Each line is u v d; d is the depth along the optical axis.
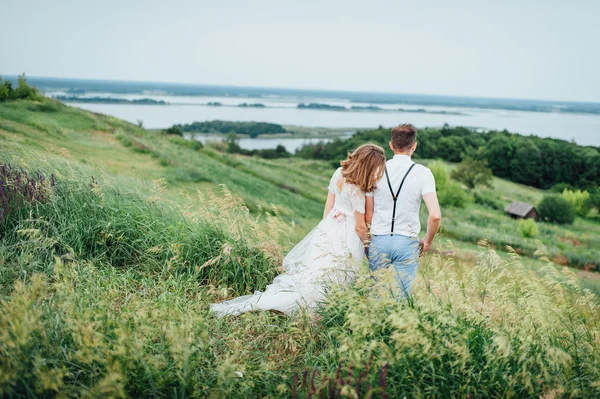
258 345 3.30
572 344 3.01
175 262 4.33
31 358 2.29
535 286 3.28
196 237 4.66
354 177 3.53
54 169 5.46
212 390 2.41
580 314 3.28
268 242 4.48
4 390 2.06
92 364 2.42
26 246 4.04
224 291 3.47
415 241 3.55
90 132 30.38
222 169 35.56
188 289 4.04
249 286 4.30
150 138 38.03
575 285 3.38
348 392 2.17
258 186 34.03
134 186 6.01
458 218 52.00
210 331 3.26
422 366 2.58
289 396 2.55
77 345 2.42
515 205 62.72
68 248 4.01
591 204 73.38
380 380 2.22
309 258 3.92
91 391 2.08
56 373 2.17
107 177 5.76
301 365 3.03
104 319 2.72
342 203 3.80
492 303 3.27
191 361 2.53
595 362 2.68
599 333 3.01
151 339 2.77
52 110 33.59
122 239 4.63
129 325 2.86
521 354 2.63
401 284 3.33
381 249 3.56
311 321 3.47
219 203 4.86
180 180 23.77
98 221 4.72
